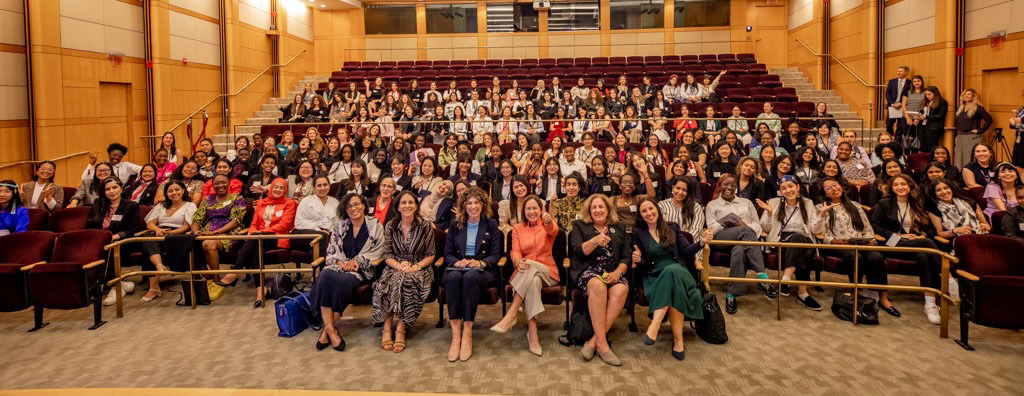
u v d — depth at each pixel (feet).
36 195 19.42
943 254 11.91
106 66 27.68
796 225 14.56
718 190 15.87
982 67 27.02
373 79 42.01
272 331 12.87
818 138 25.90
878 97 34.04
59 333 12.78
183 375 10.52
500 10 49.39
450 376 10.45
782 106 33.24
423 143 25.96
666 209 15.10
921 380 9.98
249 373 10.61
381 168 22.22
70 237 13.80
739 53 47.14
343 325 13.30
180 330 12.94
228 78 36.11
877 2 34.14
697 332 12.18
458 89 39.40
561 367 10.82
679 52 48.14
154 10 30.14
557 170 19.38
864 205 18.04
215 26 35.45
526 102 35.88
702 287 12.62
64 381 10.28
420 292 12.16
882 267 13.41
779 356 11.12
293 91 43.83
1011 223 14.19
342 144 25.76
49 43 24.67
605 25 48.78
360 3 48.85
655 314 11.64
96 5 27.09
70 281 12.91
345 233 13.17
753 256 13.88
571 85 39.40
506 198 19.10
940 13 28.84
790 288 15.37
